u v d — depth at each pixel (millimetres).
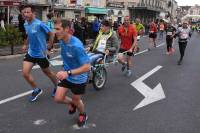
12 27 17578
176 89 10188
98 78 9562
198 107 8258
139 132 6402
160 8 85562
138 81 11133
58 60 15703
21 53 16719
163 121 7082
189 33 15805
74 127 6520
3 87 9578
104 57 9578
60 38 5777
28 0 32312
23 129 6367
